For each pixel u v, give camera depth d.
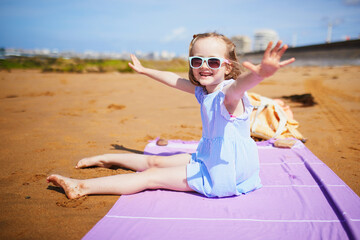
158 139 4.10
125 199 2.43
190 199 2.44
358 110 6.62
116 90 11.38
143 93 10.62
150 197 2.47
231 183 2.38
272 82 14.07
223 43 2.44
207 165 2.45
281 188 2.65
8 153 3.64
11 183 2.77
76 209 2.29
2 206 2.31
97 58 30.05
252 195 2.52
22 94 9.50
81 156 3.56
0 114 6.17
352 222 2.01
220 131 2.42
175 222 2.08
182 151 3.74
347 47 38.53
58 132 4.73
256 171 2.60
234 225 2.05
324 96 8.91
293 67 29.23
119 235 1.91
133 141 4.30
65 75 18.16
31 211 2.25
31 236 1.91
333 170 3.13
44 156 3.54
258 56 60.69
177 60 26.08
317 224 2.06
